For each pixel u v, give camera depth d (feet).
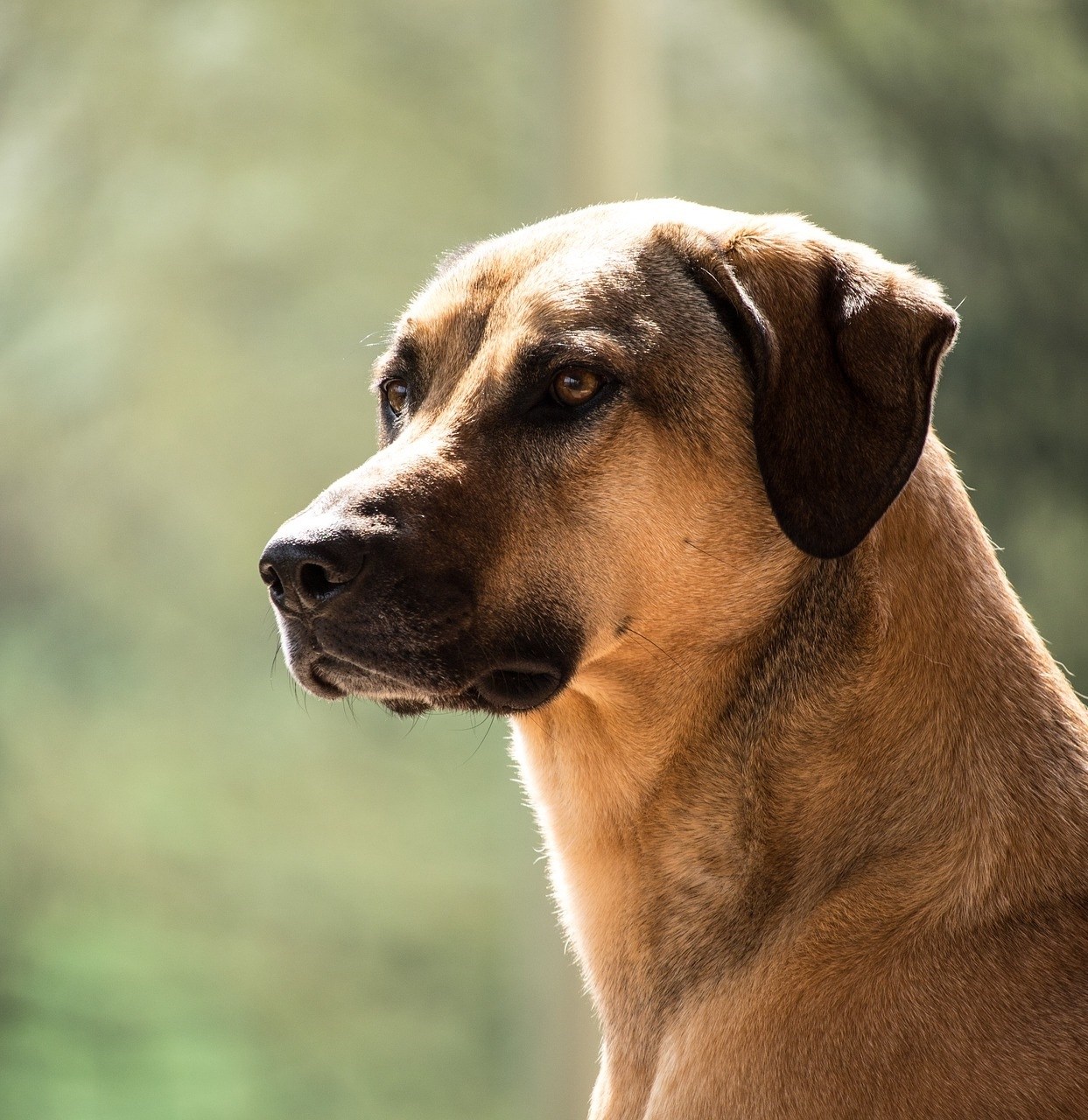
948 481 12.39
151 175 78.84
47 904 66.03
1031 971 10.86
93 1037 56.24
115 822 70.69
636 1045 12.23
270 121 77.97
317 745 75.87
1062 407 56.80
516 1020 59.41
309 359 79.15
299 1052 57.36
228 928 65.16
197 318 79.82
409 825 71.51
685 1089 11.43
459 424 12.48
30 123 77.05
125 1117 51.13
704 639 12.16
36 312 79.30
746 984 11.50
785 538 12.23
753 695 12.03
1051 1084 10.45
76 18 75.15
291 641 12.51
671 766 12.16
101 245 79.61
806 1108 10.91
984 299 58.85
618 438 12.22
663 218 12.99
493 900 66.69
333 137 77.82
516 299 12.66
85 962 60.80
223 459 79.56
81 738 75.36
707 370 12.35
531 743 13.06
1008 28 59.77
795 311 12.27
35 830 69.92
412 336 13.33
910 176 61.31
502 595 12.26
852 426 11.83
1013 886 11.19
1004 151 59.98
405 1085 56.24
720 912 11.88
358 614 12.00
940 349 11.82
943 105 60.59
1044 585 55.42
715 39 65.87
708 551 12.20
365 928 65.10
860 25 61.31
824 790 11.73
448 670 12.16
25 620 79.10
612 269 12.57
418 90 76.18
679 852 12.09
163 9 75.97
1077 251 58.90
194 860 68.74
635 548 12.23
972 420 56.13
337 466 78.23
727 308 12.50
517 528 12.26
